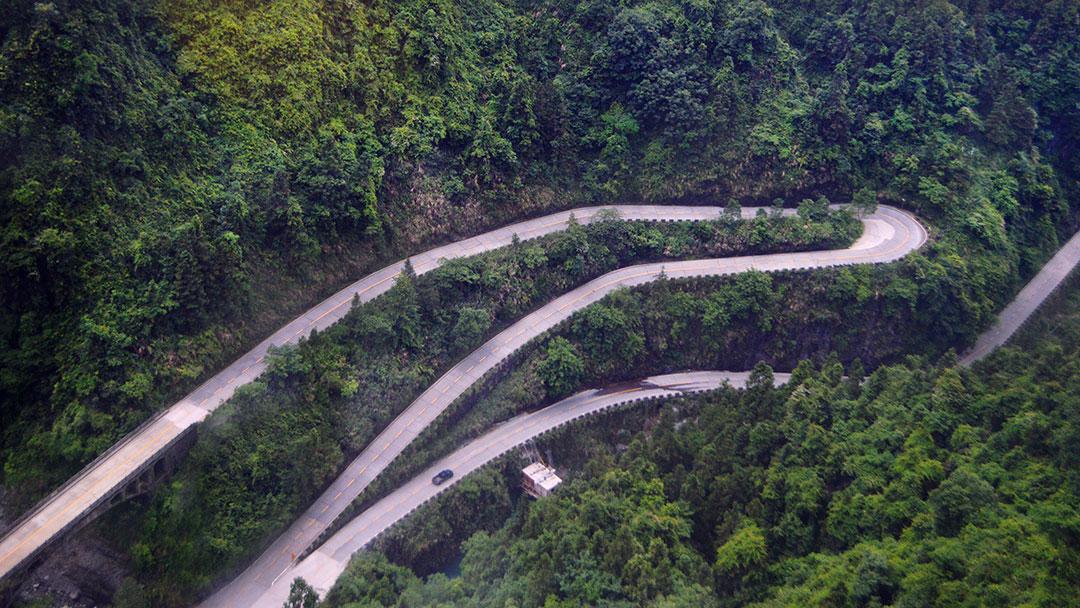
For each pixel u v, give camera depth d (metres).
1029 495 102.56
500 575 114.12
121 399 106.69
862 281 162.25
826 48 192.75
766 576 110.31
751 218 171.38
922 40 189.12
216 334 118.69
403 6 157.00
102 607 101.81
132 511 104.19
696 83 174.38
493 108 163.75
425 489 125.69
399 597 108.06
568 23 179.62
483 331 142.25
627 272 163.50
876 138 180.88
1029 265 183.38
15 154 109.19
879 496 110.62
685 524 118.44
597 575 108.00
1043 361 124.81
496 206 158.75
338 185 133.38
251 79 134.00
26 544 93.56
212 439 109.25
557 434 140.00
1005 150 190.88
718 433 134.62
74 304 108.50
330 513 117.56
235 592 107.75
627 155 172.88
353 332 129.12
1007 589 89.81
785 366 164.38
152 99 123.62
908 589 95.38
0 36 113.12
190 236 115.12
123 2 125.06
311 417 119.19
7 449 103.50
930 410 121.88
